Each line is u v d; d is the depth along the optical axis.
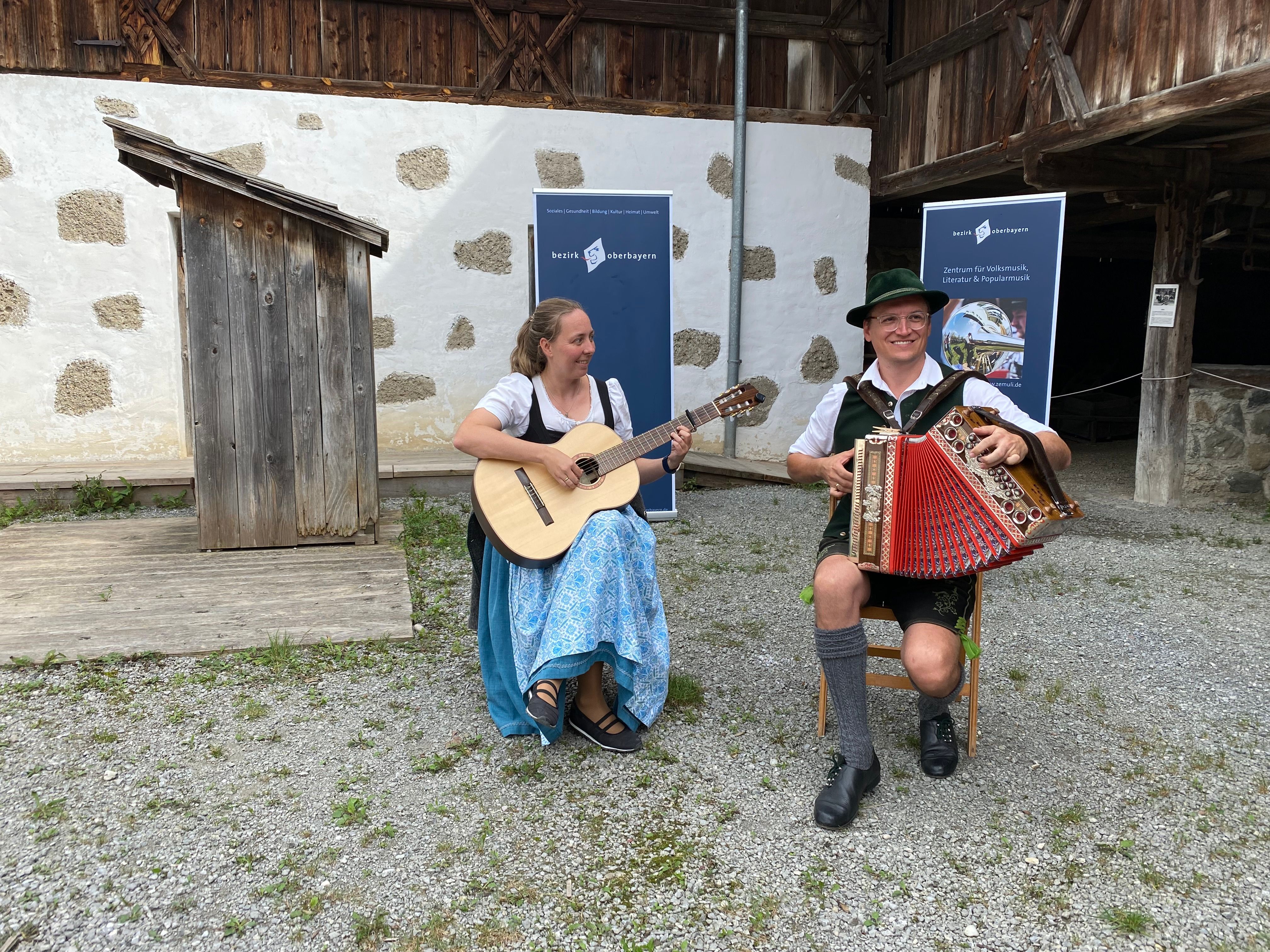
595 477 2.87
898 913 2.07
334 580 4.38
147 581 4.30
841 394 2.69
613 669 2.97
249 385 4.80
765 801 2.53
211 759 2.71
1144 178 6.26
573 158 7.19
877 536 2.31
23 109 6.23
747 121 7.50
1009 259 5.39
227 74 6.53
